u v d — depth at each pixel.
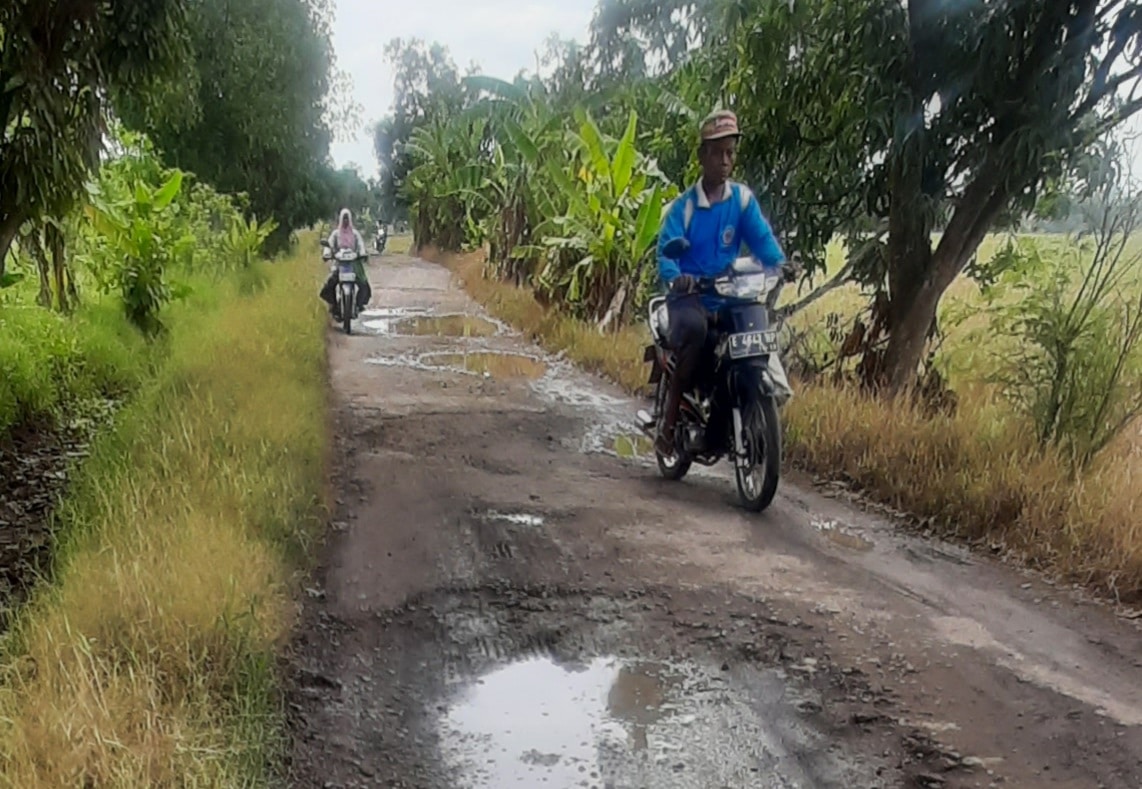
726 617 3.93
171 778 2.59
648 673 3.50
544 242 13.48
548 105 17.17
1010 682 3.38
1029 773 2.86
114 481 4.80
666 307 5.78
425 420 7.68
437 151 27.98
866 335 8.25
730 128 5.27
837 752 2.99
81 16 5.57
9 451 6.55
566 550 4.69
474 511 5.30
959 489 5.22
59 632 3.18
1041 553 4.58
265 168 23.39
